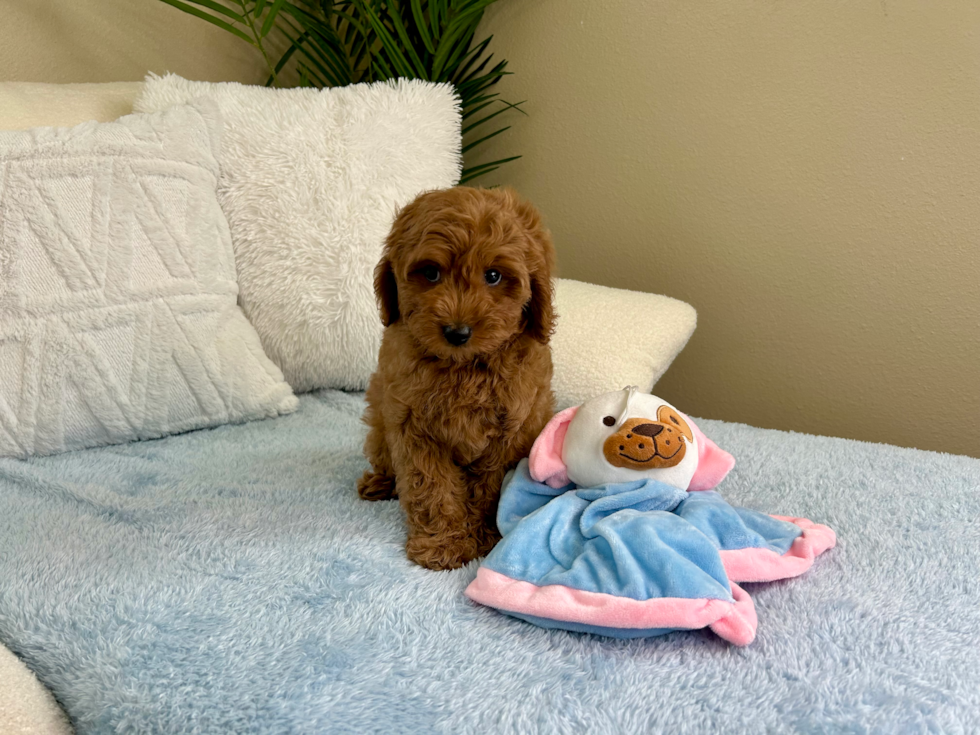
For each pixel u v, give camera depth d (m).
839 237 1.99
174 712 0.94
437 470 1.36
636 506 1.27
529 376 1.36
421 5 2.49
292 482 1.60
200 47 2.56
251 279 2.01
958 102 1.76
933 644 1.03
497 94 2.60
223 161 1.98
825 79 1.93
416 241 1.25
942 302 1.87
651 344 1.92
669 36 2.16
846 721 0.88
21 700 0.98
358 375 2.09
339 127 2.05
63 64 2.26
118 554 1.28
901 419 2.00
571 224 2.51
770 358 2.19
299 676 0.98
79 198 1.68
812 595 1.16
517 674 0.99
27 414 1.66
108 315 1.71
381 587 1.18
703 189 2.20
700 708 0.92
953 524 1.36
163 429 1.84
